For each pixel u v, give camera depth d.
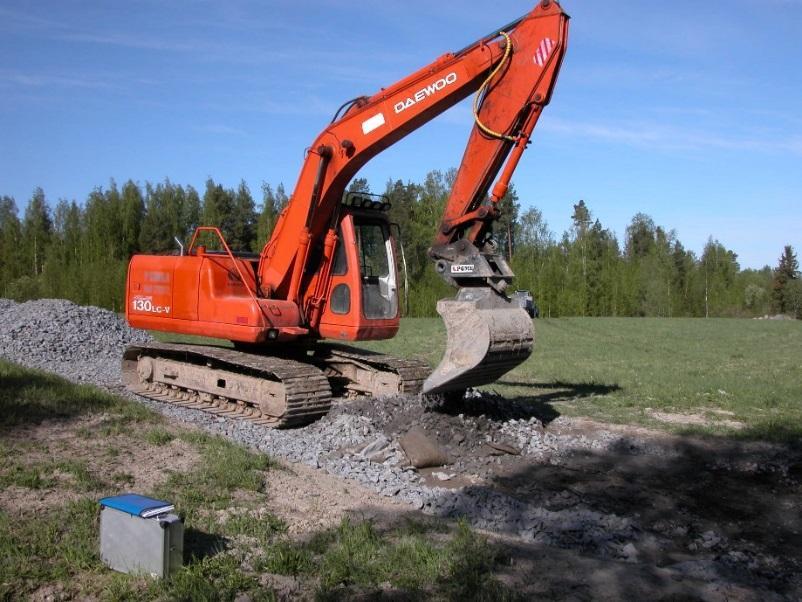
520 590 4.77
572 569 5.20
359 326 10.35
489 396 10.95
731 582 5.40
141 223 52.97
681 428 10.87
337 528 5.78
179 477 6.73
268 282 10.78
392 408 9.66
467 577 4.86
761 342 29.77
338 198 10.42
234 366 10.62
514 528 6.44
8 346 14.97
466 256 8.74
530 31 8.70
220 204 53.06
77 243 51.44
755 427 10.99
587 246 62.38
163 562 4.59
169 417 9.66
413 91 9.38
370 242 10.94
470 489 7.29
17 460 6.94
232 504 6.18
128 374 12.41
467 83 9.05
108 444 7.74
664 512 7.29
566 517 6.63
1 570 4.60
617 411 12.16
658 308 66.44
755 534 6.84
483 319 8.38
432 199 49.75
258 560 5.04
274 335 10.25
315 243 10.75
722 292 72.88
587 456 9.25
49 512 5.66
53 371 13.34
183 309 10.98
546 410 11.98
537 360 20.78
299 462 8.07
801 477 8.65
